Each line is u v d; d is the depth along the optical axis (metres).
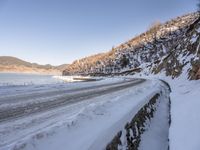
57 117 8.19
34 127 6.75
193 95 12.18
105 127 7.39
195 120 7.81
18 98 12.30
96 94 16.38
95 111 9.13
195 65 21.44
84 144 5.80
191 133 7.03
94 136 6.45
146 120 11.54
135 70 97.06
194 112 8.68
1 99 11.62
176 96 16.28
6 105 10.00
